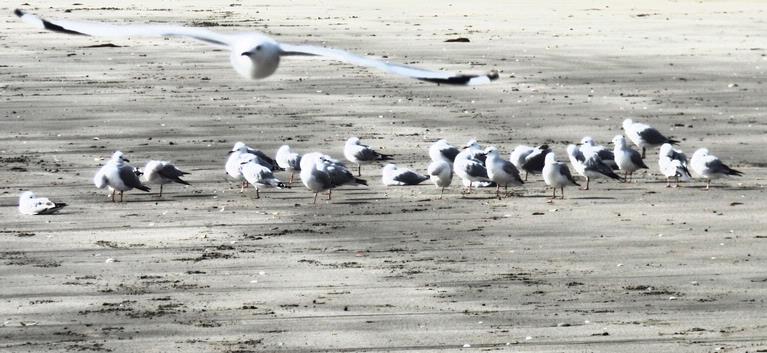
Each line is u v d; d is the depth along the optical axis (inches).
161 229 1103.0
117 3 3186.5
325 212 1164.5
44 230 1099.9
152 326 840.3
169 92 1856.5
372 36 2516.0
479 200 1211.2
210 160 1407.5
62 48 2285.9
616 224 1115.9
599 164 1261.1
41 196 1233.4
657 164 1392.7
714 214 1154.7
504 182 1221.1
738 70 2070.6
